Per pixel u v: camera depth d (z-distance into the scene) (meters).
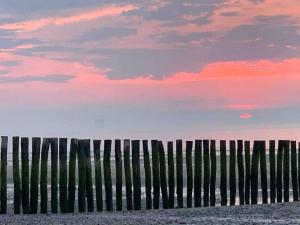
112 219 15.61
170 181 18.92
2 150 17.45
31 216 16.55
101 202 18.20
